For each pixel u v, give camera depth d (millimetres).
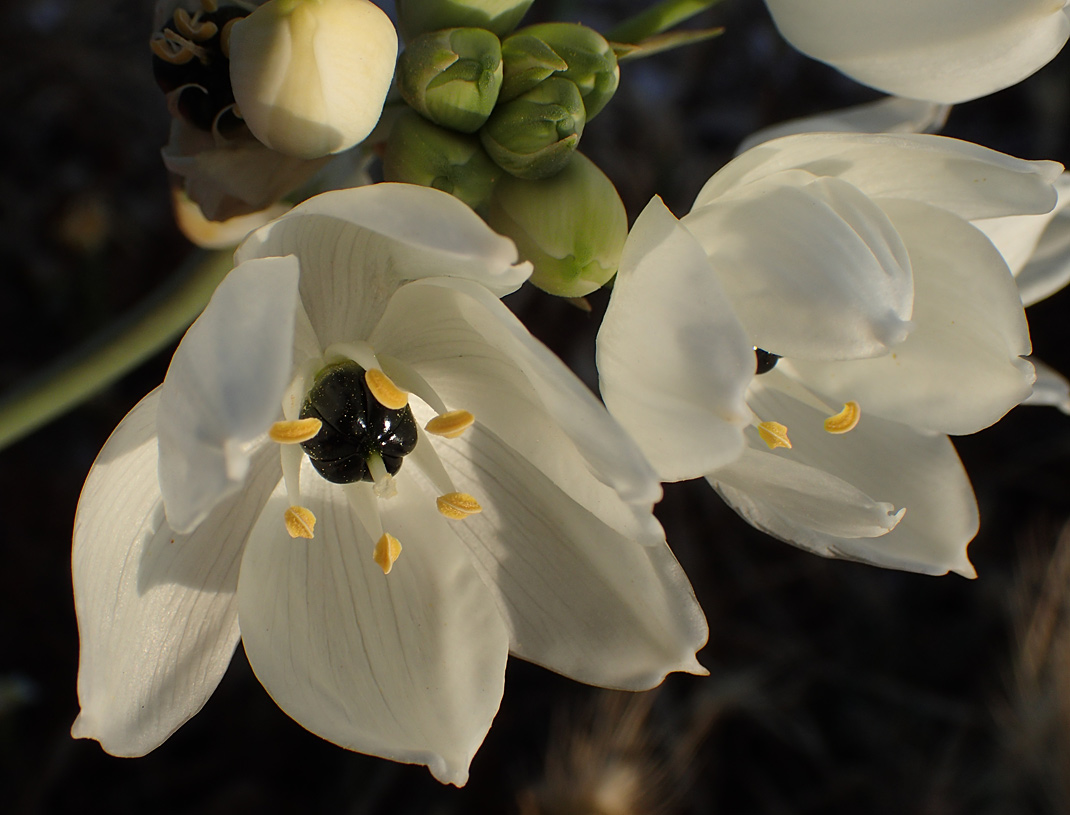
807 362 153
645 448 133
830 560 280
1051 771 209
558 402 128
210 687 144
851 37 148
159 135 298
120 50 296
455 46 141
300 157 144
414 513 150
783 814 256
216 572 144
